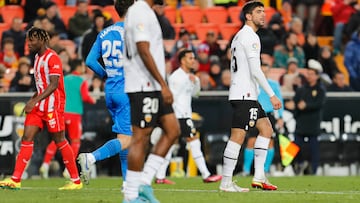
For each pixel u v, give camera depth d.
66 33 66.81
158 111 26.17
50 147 51.66
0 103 53.00
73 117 51.72
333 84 61.47
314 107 55.41
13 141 52.84
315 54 66.94
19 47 64.06
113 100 35.00
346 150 56.75
